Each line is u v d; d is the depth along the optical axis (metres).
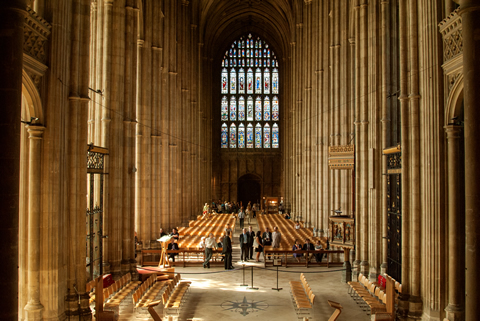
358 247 17.39
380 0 16.97
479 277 6.20
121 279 14.58
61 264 11.20
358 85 17.83
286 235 26.75
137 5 18.20
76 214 12.34
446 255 10.93
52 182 10.81
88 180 17.09
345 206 23.45
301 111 40.09
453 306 10.39
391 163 14.32
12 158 6.10
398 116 16.62
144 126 21.81
